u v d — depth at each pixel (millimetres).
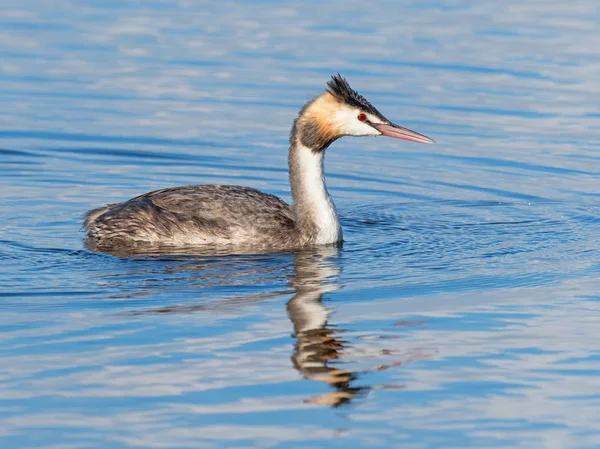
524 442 9195
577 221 16781
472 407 9836
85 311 12023
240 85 24172
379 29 29266
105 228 14992
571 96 23922
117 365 10562
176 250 14727
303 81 24375
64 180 18406
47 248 14609
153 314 11984
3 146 19969
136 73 24953
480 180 19125
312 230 15188
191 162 19688
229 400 9875
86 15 30297
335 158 20641
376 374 10516
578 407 9844
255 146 20531
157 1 32500
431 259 14562
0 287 12773
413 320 12000
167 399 9867
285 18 30406
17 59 25734
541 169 19641
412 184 18922
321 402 9859
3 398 9828
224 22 29906
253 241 14984
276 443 9086
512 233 16047
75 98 23125
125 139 20672
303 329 11586
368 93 23547
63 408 9656
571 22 30328
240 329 11586
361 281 13438
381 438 9211
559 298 12844
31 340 11141
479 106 23141
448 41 28047
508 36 28672
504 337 11523
